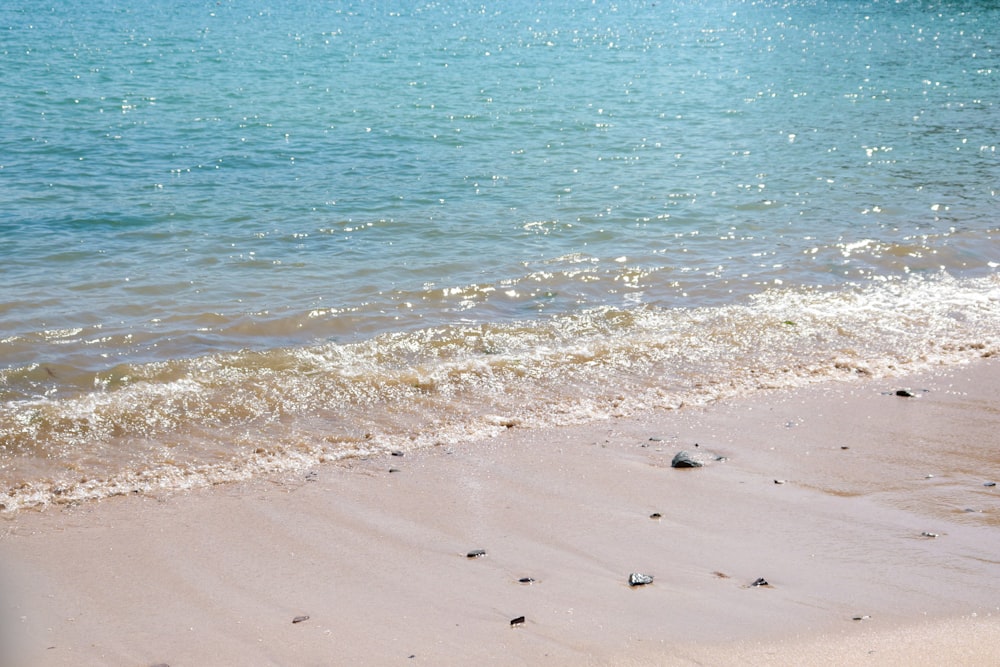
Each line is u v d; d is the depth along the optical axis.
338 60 42.44
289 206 17.91
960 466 7.79
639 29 58.38
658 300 12.66
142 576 6.26
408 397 9.58
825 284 13.16
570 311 12.23
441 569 6.28
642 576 6.04
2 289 12.98
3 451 8.34
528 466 7.98
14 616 5.76
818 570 6.10
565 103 30.23
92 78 36.03
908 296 12.53
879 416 8.91
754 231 16.06
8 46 46.66
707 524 6.84
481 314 12.16
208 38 51.72
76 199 18.31
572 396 9.58
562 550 6.51
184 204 18.00
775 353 10.69
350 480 7.77
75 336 11.25
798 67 38.88
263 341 11.28
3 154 22.47
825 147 23.05
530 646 5.32
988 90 31.33
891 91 31.83
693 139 24.33
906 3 69.62
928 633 5.31
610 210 17.47
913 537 6.54
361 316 12.04
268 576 6.23
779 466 7.86
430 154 22.78
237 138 24.75
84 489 7.67
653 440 8.48
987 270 13.66
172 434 8.73
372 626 5.58
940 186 19.00
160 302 12.53
